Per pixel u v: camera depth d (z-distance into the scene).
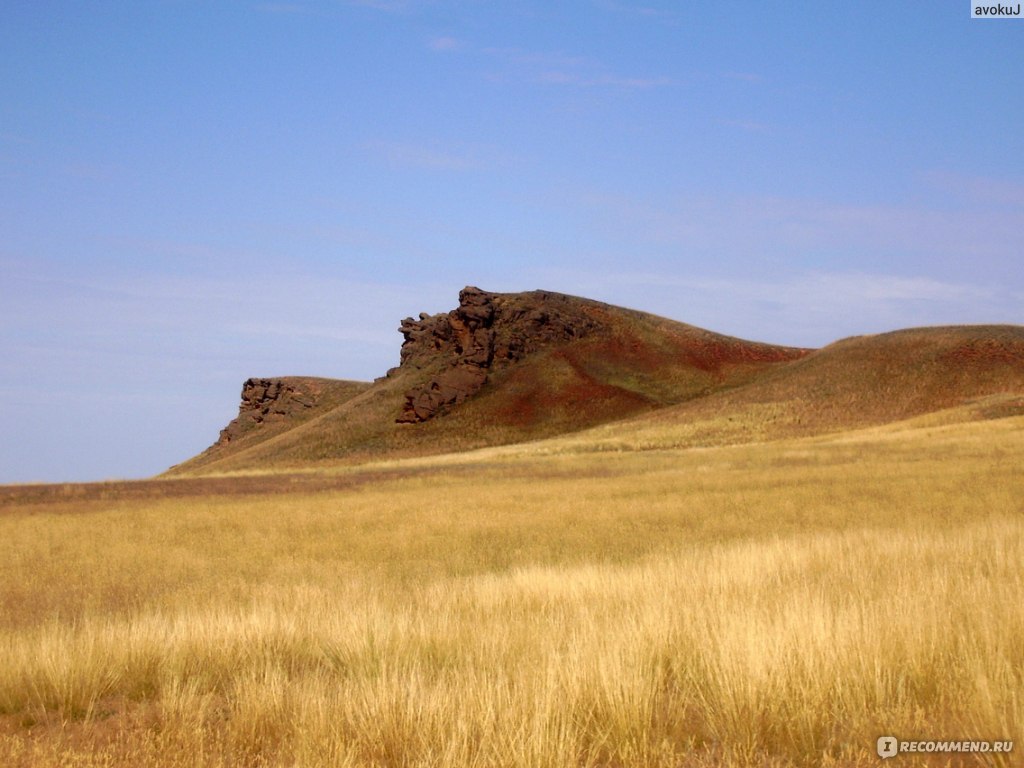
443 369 134.50
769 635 7.20
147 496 42.16
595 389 129.75
